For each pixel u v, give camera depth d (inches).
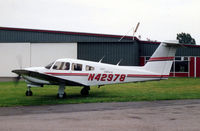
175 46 484.7
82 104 387.2
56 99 447.2
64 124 253.6
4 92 549.6
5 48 1144.8
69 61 487.8
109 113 310.8
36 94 522.0
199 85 694.5
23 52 1133.7
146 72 490.6
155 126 244.2
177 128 236.7
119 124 252.5
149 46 1146.7
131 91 565.3
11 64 1143.6
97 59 1087.0
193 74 1112.2
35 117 288.8
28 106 372.5
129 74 487.5
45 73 482.0
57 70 483.2
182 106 361.1
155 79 492.1
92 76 482.6
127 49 1056.8
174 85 700.0
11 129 235.3
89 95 502.9
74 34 1098.1
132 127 241.0
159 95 484.1
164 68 491.8
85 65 486.6
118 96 478.9
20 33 1135.0
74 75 481.1
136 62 1086.4
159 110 329.4
